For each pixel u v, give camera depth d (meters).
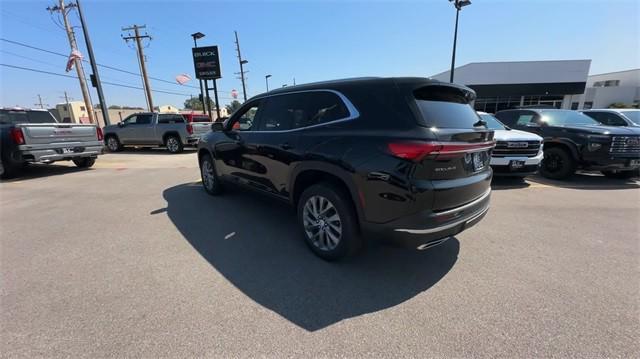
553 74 32.94
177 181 6.92
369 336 2.06
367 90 2.76
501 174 6.12
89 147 8.48
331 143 2.85
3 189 6.27
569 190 5.97
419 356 1.88
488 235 3.73
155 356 1.88
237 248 3.39
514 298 2.47
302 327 2.15
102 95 15.60
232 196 5.51
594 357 1.87
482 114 7.32
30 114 9.12
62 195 5.71
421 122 2.42
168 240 3.61
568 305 2.38
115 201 5.26
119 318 2.22
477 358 1.87
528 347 1.95
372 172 2.51
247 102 4.27
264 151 3.74
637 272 2.87
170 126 12.76
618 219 4.30
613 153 6.22
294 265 3.01
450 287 2.63
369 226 2.62
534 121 7.69
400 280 2.75
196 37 22.19
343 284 2.69
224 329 2.12
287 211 4.64
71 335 2.05
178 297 2.48
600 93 47.59
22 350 1.92
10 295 2.51
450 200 2.51
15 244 3.53
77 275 2.83
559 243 3.51
